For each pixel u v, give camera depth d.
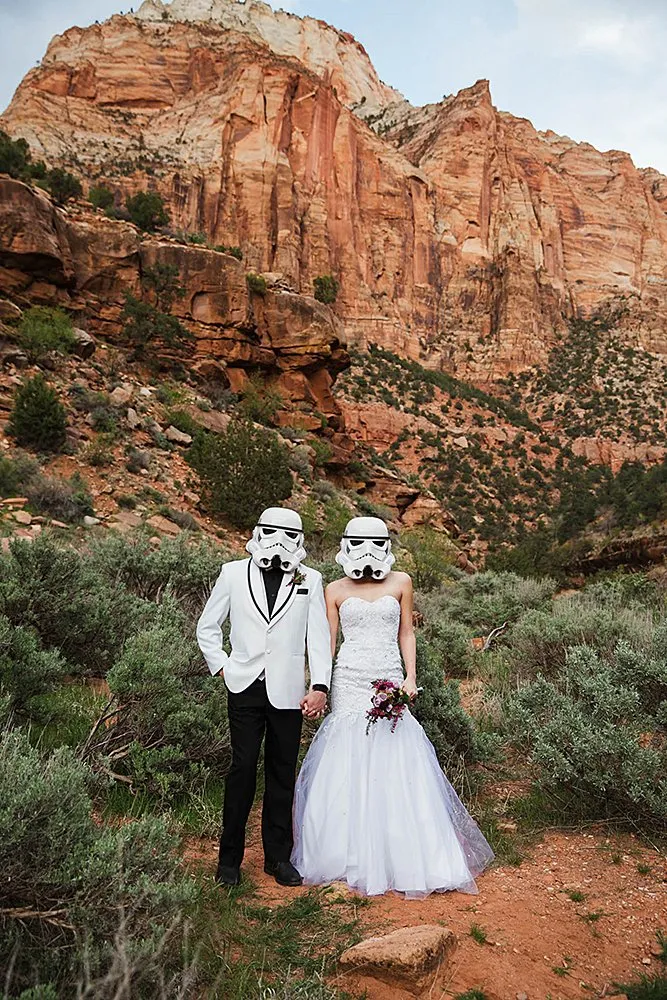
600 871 4.15
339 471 36.84
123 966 2.45
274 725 3.92
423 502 42.53
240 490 22.66
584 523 38.84
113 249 29.77
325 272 110.69
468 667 9.45
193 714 4.89
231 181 103.25
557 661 8.08
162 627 6.20
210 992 2.74
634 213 166.50
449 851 3.92
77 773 3.01
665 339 138.75
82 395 23.80
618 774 4.71
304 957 3.14
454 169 143.88
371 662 4.30
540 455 96.75
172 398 27.88
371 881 3.76
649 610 11.81
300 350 34.88
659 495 31.66
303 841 4.02
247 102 107.62
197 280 31.64
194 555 9.49
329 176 116.94
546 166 164.38
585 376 122.12
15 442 20.27
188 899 2.86
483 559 45.41
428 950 3.02
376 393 95.88
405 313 125.31
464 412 100.81
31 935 2.71
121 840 2.87
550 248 149.75
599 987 3.10
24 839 2.73
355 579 4.48
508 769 5.89
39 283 27.33
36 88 103.38
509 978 3.06
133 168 98.00
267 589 4.02
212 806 4.58
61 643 6.62
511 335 129.38
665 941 3.44
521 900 3.79
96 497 19.44
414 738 4.18
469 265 135.38
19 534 14.79
